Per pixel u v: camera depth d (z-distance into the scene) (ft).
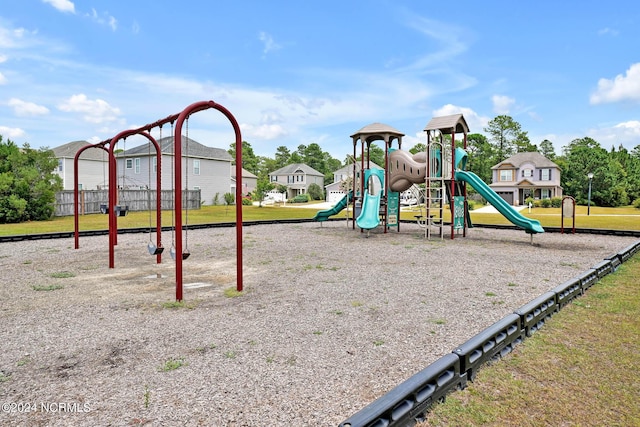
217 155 100.22
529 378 8.30
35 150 53.52
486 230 43.88
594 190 110.42
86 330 11.57
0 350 10.05
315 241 33.86
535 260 24.09
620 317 12.35
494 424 6.64
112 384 8.14
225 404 7.29
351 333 11.19
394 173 40.42
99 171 97.19
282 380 8.27
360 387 7.95
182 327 11.78
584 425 6.60
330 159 261.03
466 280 18.34
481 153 155.43
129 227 42.93
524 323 10.57
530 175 119.03
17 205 47.88
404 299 14.94
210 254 26.63
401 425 6.34
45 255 25.70
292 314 13.07
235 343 10.45
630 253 24.36
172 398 7.52
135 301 14.80
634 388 7.85
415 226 48.96
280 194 141.79
